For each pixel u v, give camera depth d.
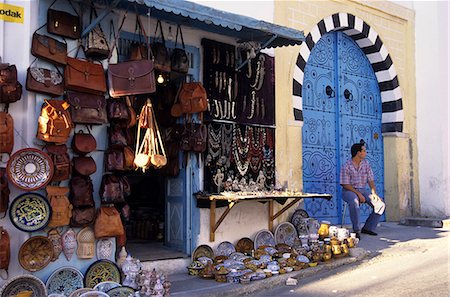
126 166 5.09
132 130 6.28
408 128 9.81
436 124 9.75
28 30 4.73
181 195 6.27
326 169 8.51
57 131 4.61
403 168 9.63
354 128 9.12
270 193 6.32
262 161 6.97
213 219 6.13
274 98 7.20
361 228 8.18
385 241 7.52
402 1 9.88
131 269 4.89
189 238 6.10
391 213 9.51
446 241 7.54
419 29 10.08
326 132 8.62
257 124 6.90
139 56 5.43
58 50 4.78
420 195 9.88
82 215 4.83
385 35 9.50
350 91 9.13
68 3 5.00
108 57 5.11
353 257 6.48
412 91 9.98
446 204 9.59
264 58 7.07
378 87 9.72
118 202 5.04
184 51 5.93
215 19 5.22
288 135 7.52
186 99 5.94
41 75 4.67
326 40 8.85
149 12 5.16
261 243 6.70
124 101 5.13
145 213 7.91
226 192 6.15
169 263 5.80
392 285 5.29
